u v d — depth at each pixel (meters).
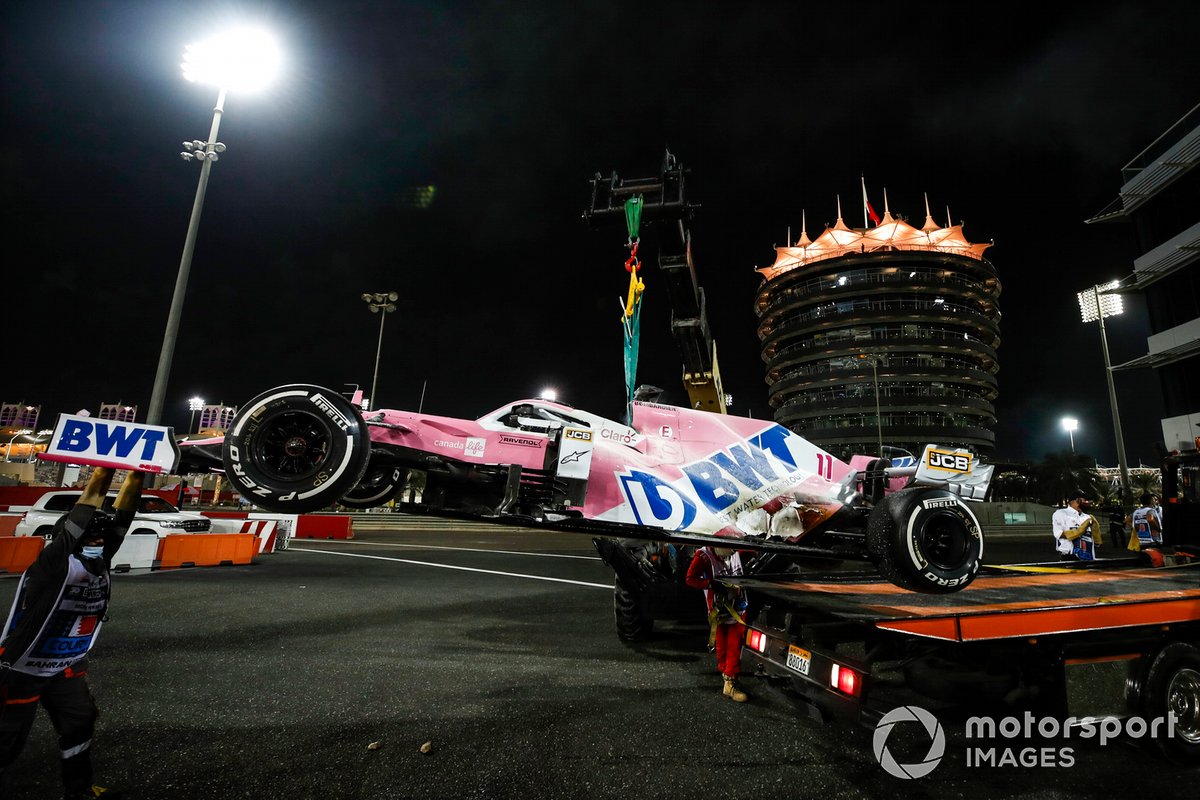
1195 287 29.05
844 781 3.17
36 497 16.98
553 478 4.22
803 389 74.88
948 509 3.80
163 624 6.71
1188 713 3.53
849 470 5.13
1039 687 3.43
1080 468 49.66
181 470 3.87
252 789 2.97
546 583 10.85
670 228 6.91
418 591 9.58
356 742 3.59
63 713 2.67
